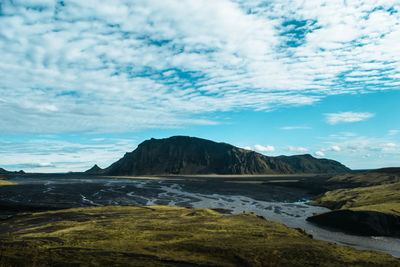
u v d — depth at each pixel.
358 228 57.44
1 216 71.94
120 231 45.53
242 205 99.81
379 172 162.12
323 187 159.75
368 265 31.58
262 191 160.12
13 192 134.12
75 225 51.78
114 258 31.27
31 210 84.50
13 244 36.81
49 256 31.48
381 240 51.78
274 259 32.62
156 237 41.91
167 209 76.81
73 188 162.88
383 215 57.97
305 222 67.81
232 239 41.09
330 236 54.25
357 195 91.12
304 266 30.94
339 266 31.06
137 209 75.81
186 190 163.75
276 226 52.94
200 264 30.36
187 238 41.41
